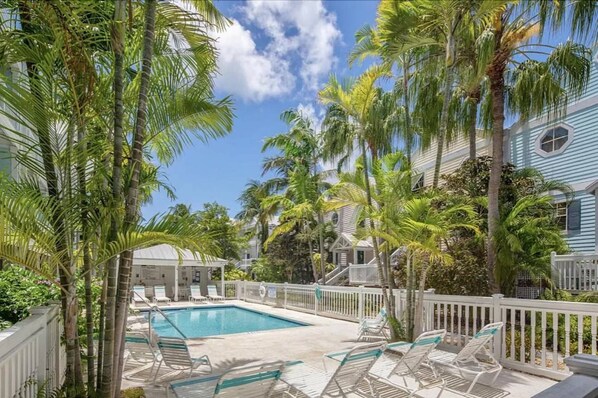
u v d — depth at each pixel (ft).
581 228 39.60
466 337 21.70
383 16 22.62
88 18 11.40
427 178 57.47
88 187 11.52
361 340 27.12
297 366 15.96
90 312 11.74
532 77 27.96
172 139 15.44
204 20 14.01
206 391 12.69
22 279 16.47
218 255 11.81
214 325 42.60
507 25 27.66
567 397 5.43
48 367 12.59
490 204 28.68
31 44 10.49
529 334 22.09
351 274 57.00
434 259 24.52
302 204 54.03
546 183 37.68
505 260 27.45
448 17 21.77
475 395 15.49
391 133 42.06
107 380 11.07
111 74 12.26
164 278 72.28
